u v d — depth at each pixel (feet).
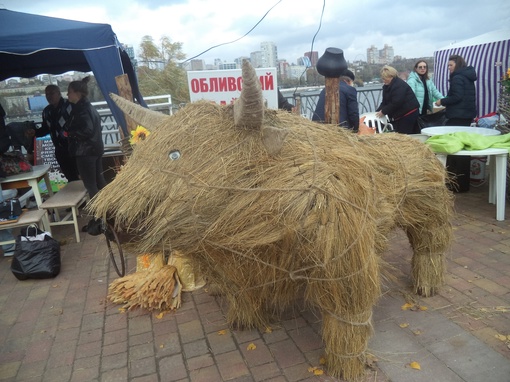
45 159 24.56
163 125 7.77
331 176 6.71
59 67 25.59
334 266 6.74
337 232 6.53
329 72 12.92
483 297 10.64
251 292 8.16
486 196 18.52
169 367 8.96
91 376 8.89
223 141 6.96
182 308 11.25
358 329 7.62
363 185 7.13
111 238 7.41
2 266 15.15
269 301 9.53
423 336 9.21
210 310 11.05
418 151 9.62
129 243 7.02
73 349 9.87
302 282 7.73
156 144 7.32
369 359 8.37
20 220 15.14
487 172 20.33
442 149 15.25
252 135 6.94
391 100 20.26
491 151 14.79
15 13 17.11
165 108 27.07
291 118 8.25
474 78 20.66
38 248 13.64
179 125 7.46
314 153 6.91
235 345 9.48
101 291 12.68
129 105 8.84
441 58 31.42
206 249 6.89
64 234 18.03
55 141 21.85
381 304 10.54
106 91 16.60
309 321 10.14
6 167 16.60
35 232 14.67
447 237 10.36
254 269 7.23
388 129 21.44
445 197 9.88
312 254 6.59
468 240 14.10
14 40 15.14
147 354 9.46
